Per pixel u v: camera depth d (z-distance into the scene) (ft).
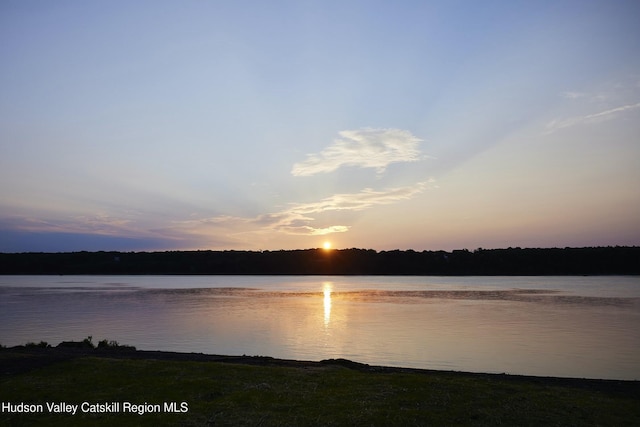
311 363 63.41
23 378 50.01
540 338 117.50
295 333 127.34
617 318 164.35
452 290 353.72
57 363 56.59
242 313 185.16
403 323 150.41
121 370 53.72
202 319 163.43
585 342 111.14
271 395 44.98
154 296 292.40
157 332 130.52
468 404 42.65
